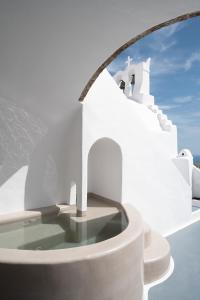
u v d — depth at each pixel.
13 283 3.98
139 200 9.34
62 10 4.63
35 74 6.12
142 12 4.51
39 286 4.00
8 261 4.01
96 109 8.00
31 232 6.59
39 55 5.69
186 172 11.70
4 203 7.36
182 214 11.30
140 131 9.36
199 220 12.16
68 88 6.92
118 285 4.71
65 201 8.86
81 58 6.00
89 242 6.03
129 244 4.99
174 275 7.10
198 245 9.15
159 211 10.09
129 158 8.96
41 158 7.86
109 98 8.35
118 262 4.68
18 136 7.09
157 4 4.26
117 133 8.55
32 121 7.14
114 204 9.05
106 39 5.36
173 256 8.27
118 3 4.39
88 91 7.55
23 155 7.36
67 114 7.66
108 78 8.32
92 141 7.99
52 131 7.72
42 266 3.99
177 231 10.55
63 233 6.56
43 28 5.03
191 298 6.04
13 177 7.39
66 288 4.11
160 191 10.12
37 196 8.09
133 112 9.13
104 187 9.84
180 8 4.30
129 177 9.00
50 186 8.37
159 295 6.14
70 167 8.52
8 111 6.57
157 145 10.01
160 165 10.12
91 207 8.89
